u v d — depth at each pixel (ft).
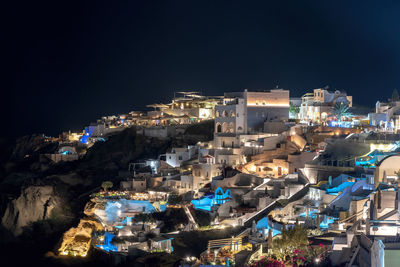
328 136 398.83
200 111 544.21
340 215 235.61
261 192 318.04
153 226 300.61
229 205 310.04
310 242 209.56
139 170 432.25
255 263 198.29
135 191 372.17
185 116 542.57
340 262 173.68
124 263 256.93
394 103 449.89
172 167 415.03
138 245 266.16
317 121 483.92
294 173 341.82
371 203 197.06
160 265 242.37
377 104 475.72
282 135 402.72
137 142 488.02
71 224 374.22
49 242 380.99
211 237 276.82
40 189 427.33
